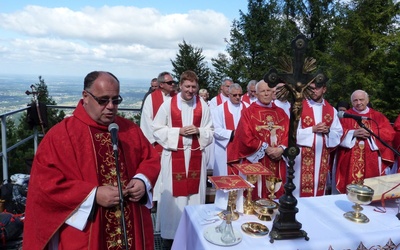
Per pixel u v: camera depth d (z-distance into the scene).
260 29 28.81
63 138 1.99
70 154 1.98
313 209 2.70
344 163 4.52
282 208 2.20
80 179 1.98
